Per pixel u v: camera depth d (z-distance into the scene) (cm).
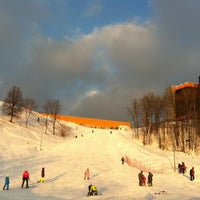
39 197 2662
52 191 3081
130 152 7044
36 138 8981
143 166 5294
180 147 8269
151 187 3422
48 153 6894
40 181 3681
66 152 7181
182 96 9294
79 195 2948
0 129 8581
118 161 5878
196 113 8888
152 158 6053
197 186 3494
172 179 4041
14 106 10550
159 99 9969
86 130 13700
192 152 7675
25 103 12306
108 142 9131
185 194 2898
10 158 5628
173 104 9250
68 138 11006
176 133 8512
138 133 10894
